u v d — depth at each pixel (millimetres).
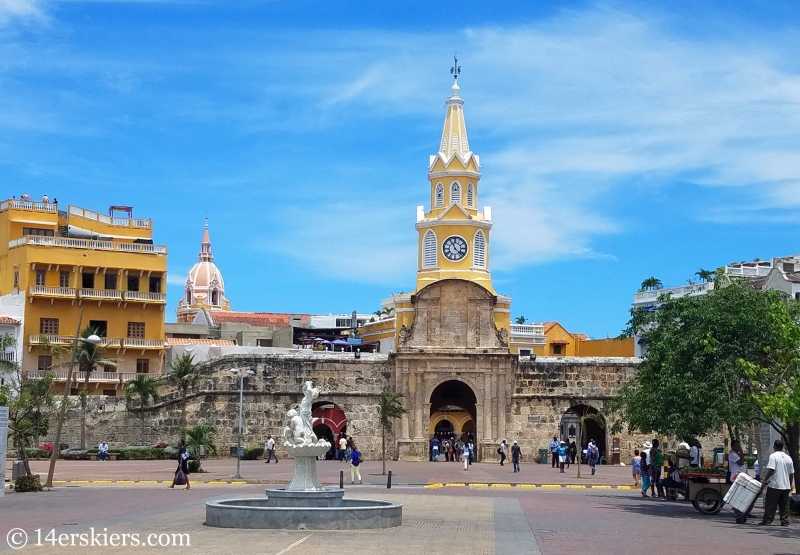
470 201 110688
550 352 134875
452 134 110812
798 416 38062
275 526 32812
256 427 90125
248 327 136000
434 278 108562
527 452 91875
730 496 37656
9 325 98250
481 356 92438
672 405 45438
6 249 105812
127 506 42000
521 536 32281
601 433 97750
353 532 32375
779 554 28500
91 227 113750
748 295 44688
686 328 46250
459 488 58906
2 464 47562
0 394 55281
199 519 35938
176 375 89688
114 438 89125
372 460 91062
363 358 92500
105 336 103750
